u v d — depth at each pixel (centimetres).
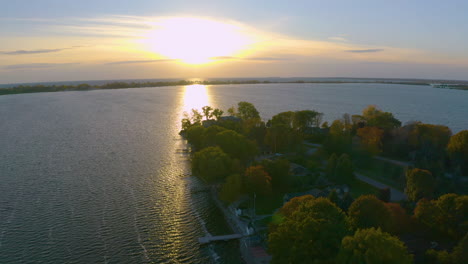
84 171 13262
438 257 6006
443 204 7369
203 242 8006
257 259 7138
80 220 9050
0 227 8588
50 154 15862
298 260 5541
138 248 7775
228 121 19450
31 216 9238
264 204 9869
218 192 11094
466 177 10931
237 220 8994
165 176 12794
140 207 9962
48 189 11269
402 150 14225
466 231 6806
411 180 9244
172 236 8350
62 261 7200
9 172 13038
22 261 7162
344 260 5094
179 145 18062
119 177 12600
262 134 17362
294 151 15738
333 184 11169
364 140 14600
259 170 10369
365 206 7144
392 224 7081
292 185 10956
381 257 4881
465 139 11856
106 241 8031
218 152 11762
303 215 6322
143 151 16638
